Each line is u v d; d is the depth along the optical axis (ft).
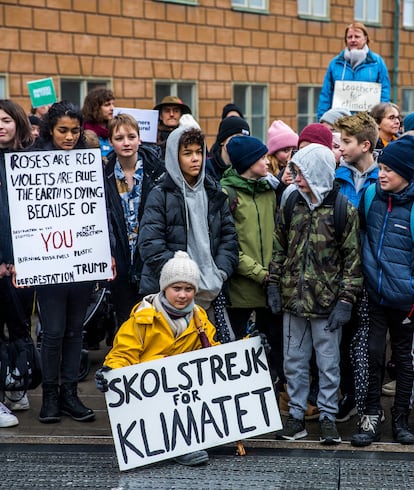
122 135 21.52
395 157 18.54
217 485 17.13
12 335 21.21
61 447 19.15
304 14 62.23
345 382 20.84
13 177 19.86
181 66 52.75
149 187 21.84
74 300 20.84
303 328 19.60
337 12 64.90
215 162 24.44
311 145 19.06
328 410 19.36
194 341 18.89
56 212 20.16
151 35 50.49
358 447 19.03
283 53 60.59
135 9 49.32
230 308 21.35
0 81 42.98
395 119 26.99
